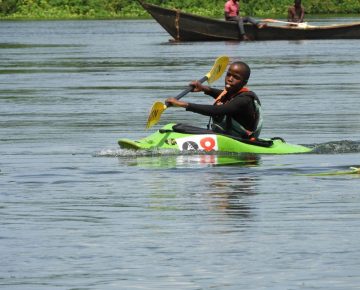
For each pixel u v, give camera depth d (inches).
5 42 3676.2
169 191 884.0
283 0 5605.3
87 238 709.3
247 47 3314.5
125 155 1106.7
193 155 1095.0
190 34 3614.7
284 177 957.2
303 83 2066.9
